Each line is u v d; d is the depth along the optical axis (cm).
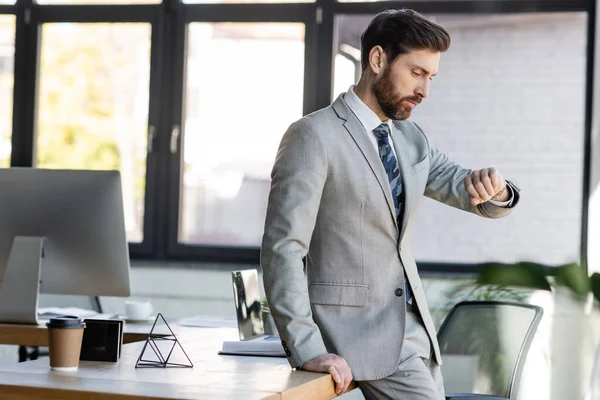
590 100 496
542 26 502
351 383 237
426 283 496
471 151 509
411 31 237
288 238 229
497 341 348
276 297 227
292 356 225
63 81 556
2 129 562
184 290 522
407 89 240
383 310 239
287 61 531
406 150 252
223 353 255
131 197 548
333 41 527
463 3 509
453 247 508
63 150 555
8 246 327
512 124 505
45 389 187
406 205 243
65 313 367
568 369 482
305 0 529
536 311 341
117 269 322
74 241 322
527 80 504
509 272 469
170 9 543
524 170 504
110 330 228
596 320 476
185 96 544
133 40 548
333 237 239
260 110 535
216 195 539
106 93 552
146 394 181
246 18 535
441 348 355
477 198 238
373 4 520
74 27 554
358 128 240
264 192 534
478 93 509
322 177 234
